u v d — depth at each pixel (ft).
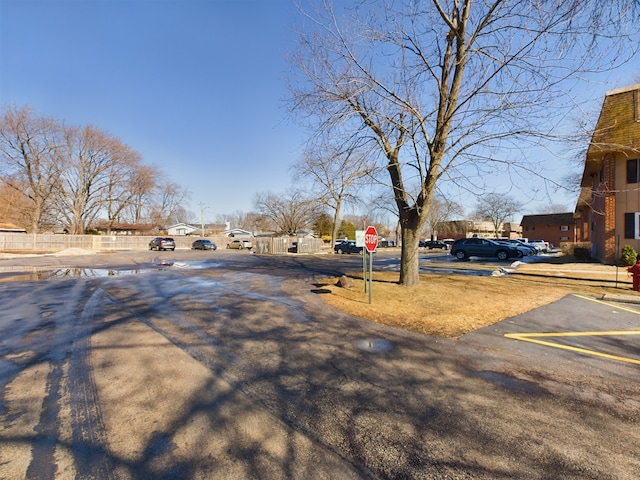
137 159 168.25
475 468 8.30
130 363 14.80
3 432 9.66
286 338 18.44
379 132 32.58
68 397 11.73
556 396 12.13
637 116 51.49
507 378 13.62
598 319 22.99
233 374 13.70
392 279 40.86
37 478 7.84
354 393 12.17
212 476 7.92
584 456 8.80
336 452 8.87
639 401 11.82
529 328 20.81
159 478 7.86
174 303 27.48
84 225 163.43
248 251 132.57
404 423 10.27
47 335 18.90
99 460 8.49
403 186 33.88
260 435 9.58
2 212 145.28
